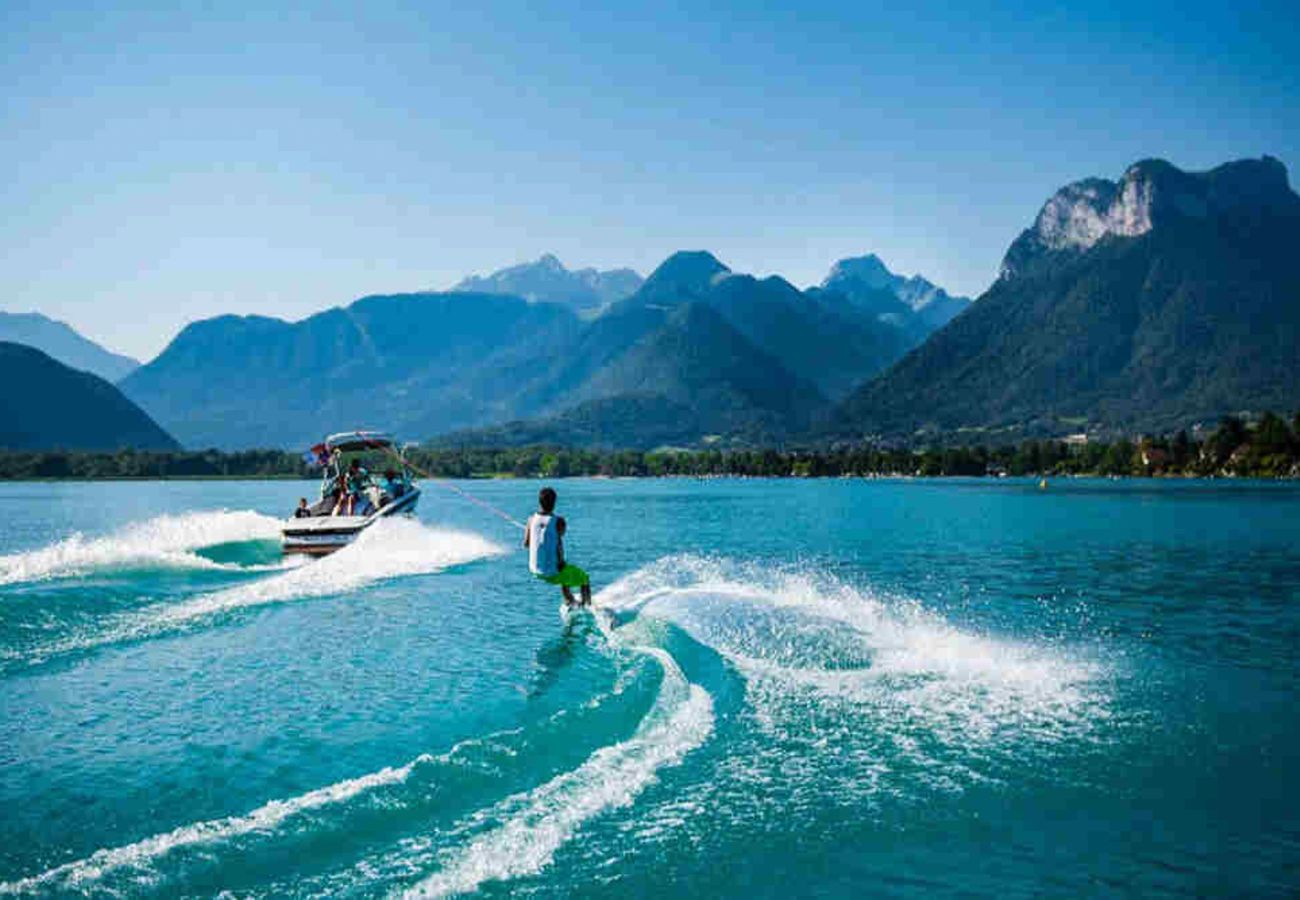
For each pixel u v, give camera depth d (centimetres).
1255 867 487
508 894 437
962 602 1390
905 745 670
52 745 673
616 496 8188
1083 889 462
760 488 11694
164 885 433
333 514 2406
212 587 1488
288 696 814
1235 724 723
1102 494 8150
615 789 574
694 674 873
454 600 1398
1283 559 2139
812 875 472
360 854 473
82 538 2791
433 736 695
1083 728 713
